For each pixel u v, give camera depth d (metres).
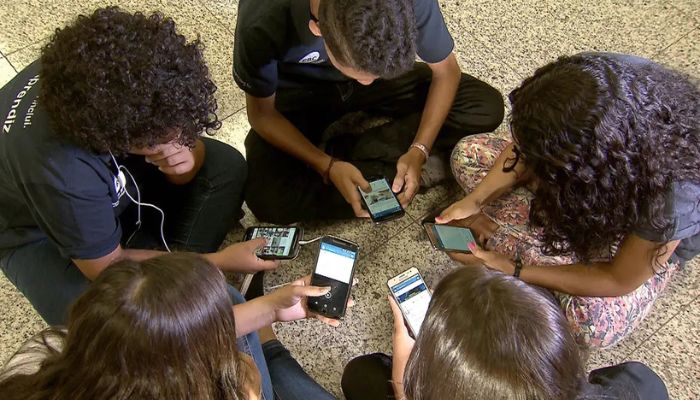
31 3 2.01
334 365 1.47
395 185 1.49
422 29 1.35
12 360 0.78
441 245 1.41
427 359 0.76
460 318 0.75
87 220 1.09
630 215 1.01
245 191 1.55
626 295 1.29
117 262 0.75
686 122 0.96
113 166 1.11
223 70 1.88
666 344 1.46
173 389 0.68
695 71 1.83
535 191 1.13
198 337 0.70
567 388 0.73
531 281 1.33
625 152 0.93
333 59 1.12
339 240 1.40
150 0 2.02
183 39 0.99
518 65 1.88
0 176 1.14
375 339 1.50
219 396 0.75
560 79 0.95
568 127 0.93
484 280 0.77
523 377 0.70
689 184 0.98
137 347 0.67
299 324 1.52
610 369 1.16
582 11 1.97
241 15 1.33
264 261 1.38
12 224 1.25
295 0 1.24
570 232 1.09
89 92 0.91
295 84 1.56
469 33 1.95
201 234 1.46
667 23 1.93
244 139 1.78
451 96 1.54
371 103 1.67
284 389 1.29
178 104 0.96
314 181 1.56
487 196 1.43
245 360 0.95
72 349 0.69
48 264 1.27
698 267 1.54
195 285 0.72
